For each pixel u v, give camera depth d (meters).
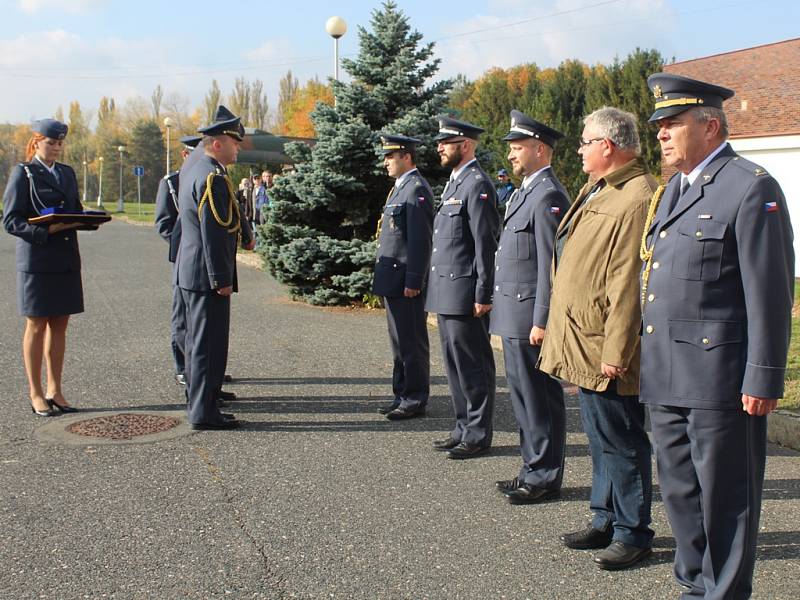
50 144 6.23
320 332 9.68
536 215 4.44
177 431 5.79
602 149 3.76
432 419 6.21
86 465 5.05
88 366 7.81
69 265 6.18
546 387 4.55
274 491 4.64
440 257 5.37
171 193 7.61
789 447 5.54
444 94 11.67
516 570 3.70
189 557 3.77
